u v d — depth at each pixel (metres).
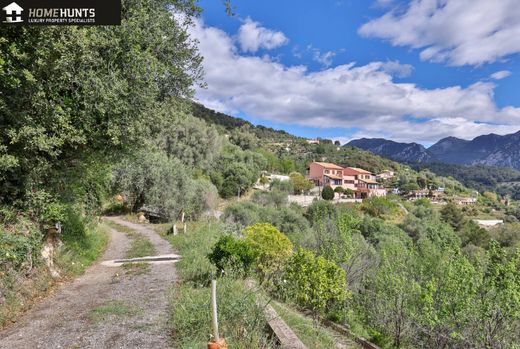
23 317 5.33
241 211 29.58
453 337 7.92
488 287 7.88
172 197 26.36
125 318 5.12
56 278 7.75
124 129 7.28
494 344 7.50
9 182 6.70
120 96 7.03
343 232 11.40
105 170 11.51
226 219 27.03
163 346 4.12
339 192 73.06
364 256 12.27
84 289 7.29
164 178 26.64
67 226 10.87
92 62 6.55
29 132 5.69
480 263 8.32
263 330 4.60
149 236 17.59
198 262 9.09
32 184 7.00
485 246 36.47
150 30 8.12
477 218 73.56
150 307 5.68
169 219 25.97
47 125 6.29
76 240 10.98
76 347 4.12
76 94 6.50
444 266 9.01
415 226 36.75
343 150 163.00
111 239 16.44
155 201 26.36
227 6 8.96
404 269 9.72
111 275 8.84
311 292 8.15
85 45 6.00
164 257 11.26
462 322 8.08
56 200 8.20
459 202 100.00
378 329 9.05
